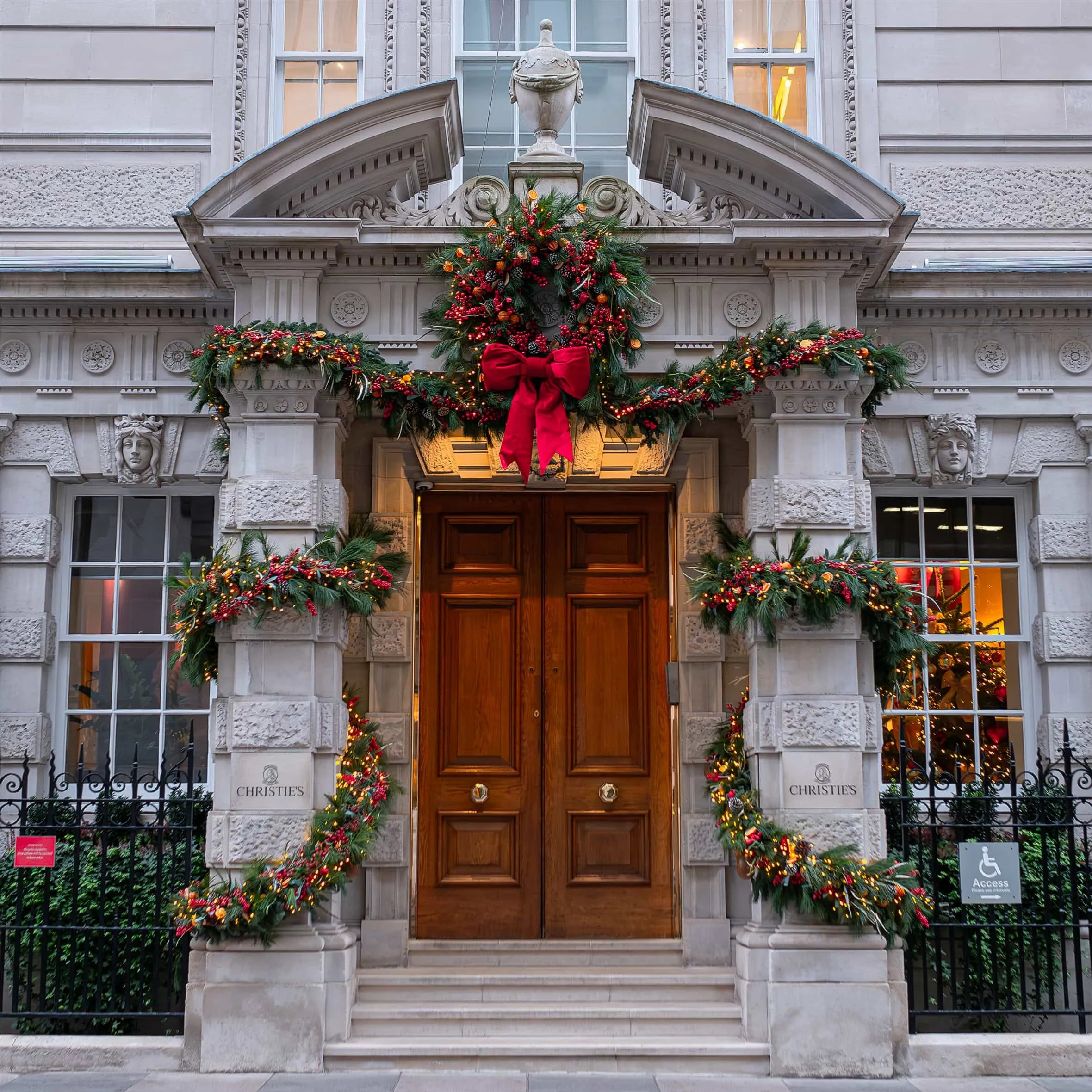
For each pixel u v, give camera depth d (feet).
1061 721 31.55
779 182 27.20
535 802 30.48
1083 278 31.76
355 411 28.02
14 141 34.09
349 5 35.01
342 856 24.77
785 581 25.35
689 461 30.12
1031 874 29.09
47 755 31.65
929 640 30.71
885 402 32.42
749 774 26.94
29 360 32.42
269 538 26.18
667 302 27.66
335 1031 25.23
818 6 34.83
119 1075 24.62
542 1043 25.21
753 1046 24.97
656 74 34.53
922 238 33.88
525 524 31.53
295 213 27.12
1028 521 33.01
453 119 27.91
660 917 29.94
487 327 26.04
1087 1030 28.37
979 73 34.53
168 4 34.63
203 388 27.58
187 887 25.73
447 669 30.94
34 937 27.37
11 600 31.86
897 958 25.59
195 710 32.27
